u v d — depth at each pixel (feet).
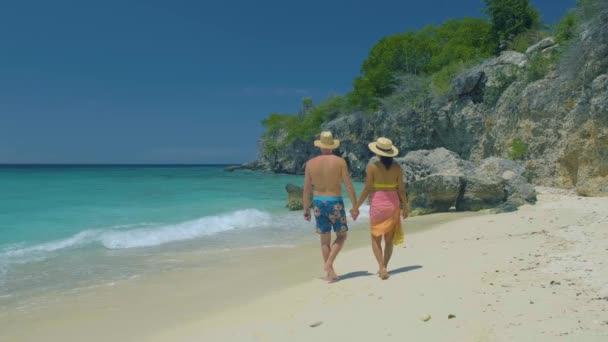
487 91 85.20
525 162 64.03
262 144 228.43
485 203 42.60
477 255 20.72
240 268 24.32
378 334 12.30
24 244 30.96
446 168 48.49
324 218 19.25
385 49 143.23
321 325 13.57
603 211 33.14
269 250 29.48
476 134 86.84
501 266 17.81
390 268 20.36
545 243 21.90
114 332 15.34
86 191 70.44
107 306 18.17
